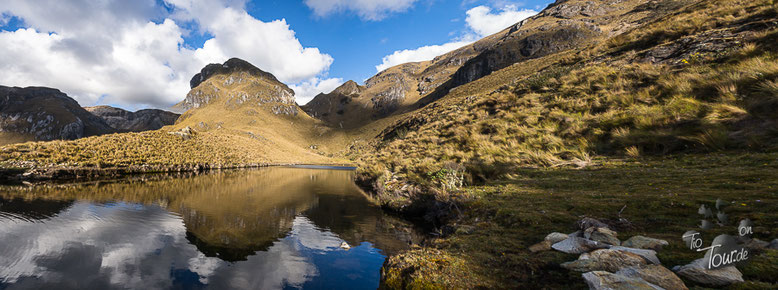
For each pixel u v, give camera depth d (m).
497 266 2.86
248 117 179.62
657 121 8.55
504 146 12.20
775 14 11.43
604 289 1.92
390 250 5.38
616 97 11.84
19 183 15.06
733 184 4.00
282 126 183.75
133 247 5.31
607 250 2.49
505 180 8.07
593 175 6.75
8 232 5.88
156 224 7.05
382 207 10.07
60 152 21.72
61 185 14.74
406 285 2.86
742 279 1.80
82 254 4.87
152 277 4.01
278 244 5.70
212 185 16.81
